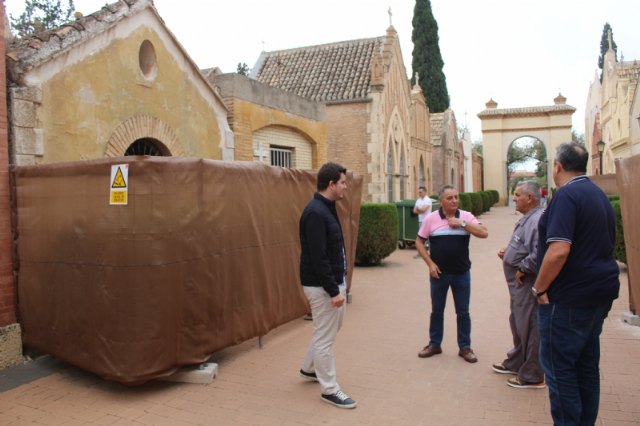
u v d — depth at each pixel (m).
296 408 4.95
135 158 5.13
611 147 31.86
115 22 7.57
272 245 7.01
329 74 20.86
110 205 5.23
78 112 7.07
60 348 5.74
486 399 5.08
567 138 45.97
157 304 5.23
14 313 6.14
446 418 4.70
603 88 36.88
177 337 5.43
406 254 16.22
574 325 3.83
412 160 26.50
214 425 4.62
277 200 7.16
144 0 8.12
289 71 21.61
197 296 5.61
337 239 4.97
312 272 4.93
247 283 6.42
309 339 7.20
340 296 4.82
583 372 4.04
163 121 8.62
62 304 5.65
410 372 5.86
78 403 5.10
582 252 3.81
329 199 5.00
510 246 5.40
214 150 9.87
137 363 5.20
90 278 5.38
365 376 5.76
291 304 7.52
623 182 7.68
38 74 6.54
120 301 5.20
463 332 6.25
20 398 5.21
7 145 6.11
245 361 6.30
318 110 15.31
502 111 47.50
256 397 5.22
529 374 5.27
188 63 9.15
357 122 19.50
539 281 3.91
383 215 13.49
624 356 6.20
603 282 3.78
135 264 5.16
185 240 5.46
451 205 6.12
